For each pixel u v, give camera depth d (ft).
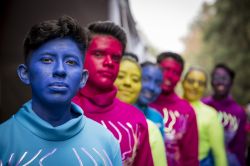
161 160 8.11
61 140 4.65
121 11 19.19
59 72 4.46
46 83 4.47
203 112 13.08
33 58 4.57
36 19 17.83
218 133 12.94
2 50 17.69
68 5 17.63
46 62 4.53
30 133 4.57
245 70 60.44
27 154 4.49
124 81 8.23
